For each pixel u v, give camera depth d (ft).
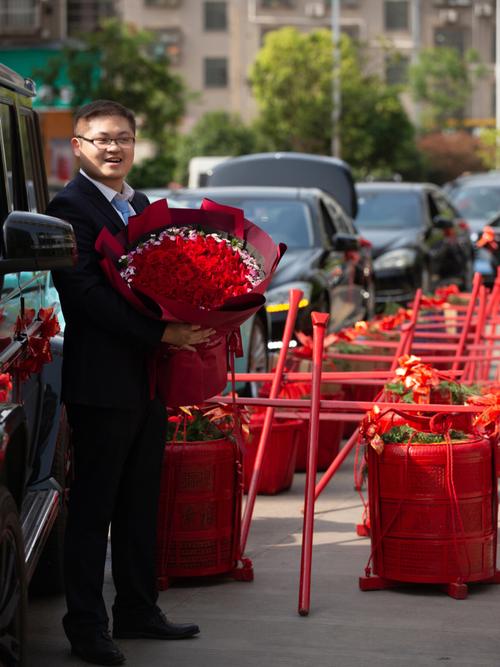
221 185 66.90
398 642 18.66
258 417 28.30
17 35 187.32
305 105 159.84
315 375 21.31
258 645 18.60
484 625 19.43
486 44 288.51
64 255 14.98
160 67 130.93
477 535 20.94
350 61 164.66
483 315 37.78
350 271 49.39
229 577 22.17
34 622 19.86
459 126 265.34
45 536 17.62
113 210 18.01
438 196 72.79
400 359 22.29
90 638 17.84
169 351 17.84
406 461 20.58
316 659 17.97
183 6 255.50
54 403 19.88
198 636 19.01
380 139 164.04
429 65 252.42
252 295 16.98
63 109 137.28
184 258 17.16
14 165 19.06
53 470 20.67
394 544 20.90
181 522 21.35
